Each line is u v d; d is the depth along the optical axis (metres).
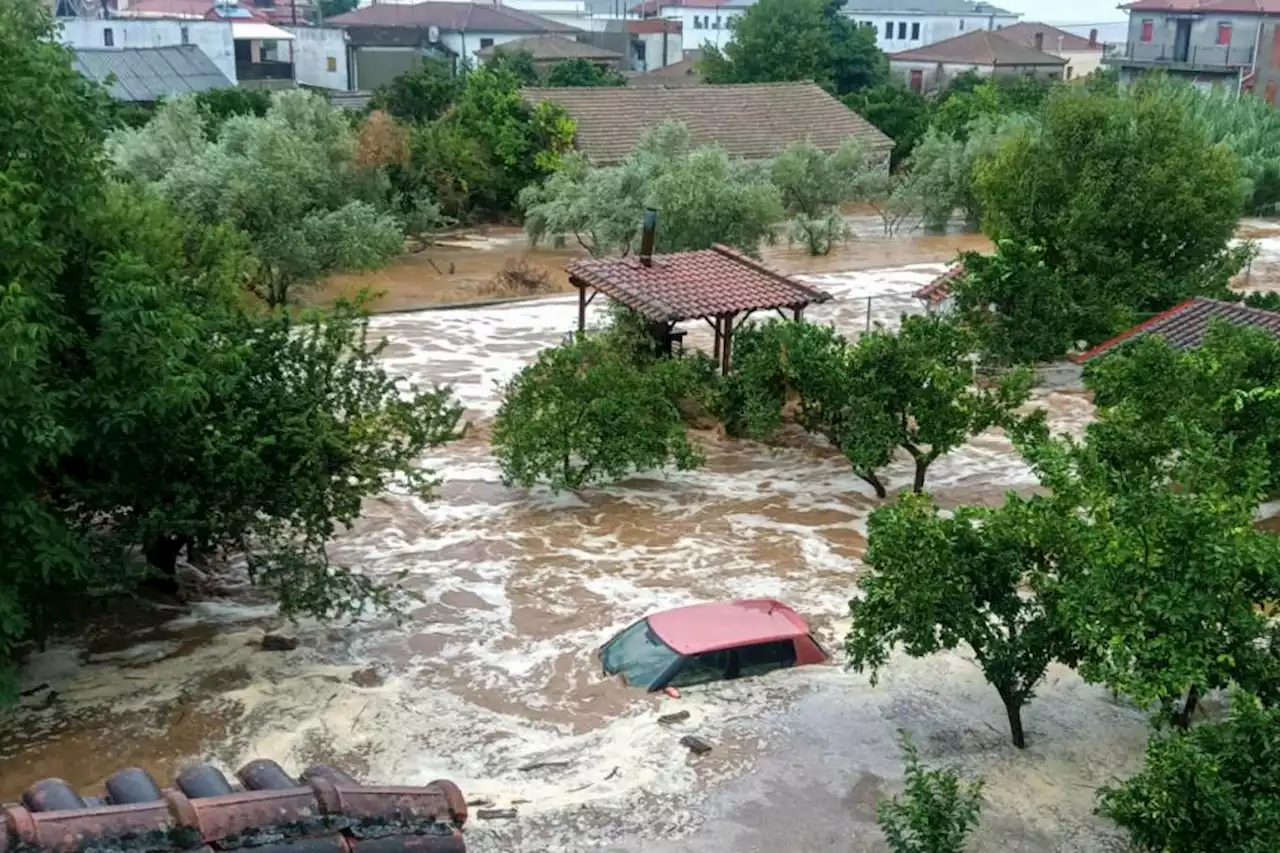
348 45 88.88
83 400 14.17
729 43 84.06
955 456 25.39
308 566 16.14
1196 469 13.20
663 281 27.09
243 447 15.42
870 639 13.16
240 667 15.81
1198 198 32.94
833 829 12.34
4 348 11.83
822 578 19.00
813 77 79.12
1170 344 26.67
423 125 55.47
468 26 99.94
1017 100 72.38
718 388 25.72
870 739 14.01
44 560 13.35
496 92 55.31
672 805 12.69
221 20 75.94
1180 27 78.19
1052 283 30.55
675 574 19.12
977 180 36.34
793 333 23.44
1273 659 11.10
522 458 22.28
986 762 13.53
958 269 34.19
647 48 112.06
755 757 13.58
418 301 40.97
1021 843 12.08
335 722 14.42
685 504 22.30
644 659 15.48
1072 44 110.12
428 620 17.41
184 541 17.28
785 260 49.25
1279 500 22.14
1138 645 10.70
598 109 57.50
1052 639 13.03
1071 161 34.03
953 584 13.02
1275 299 30.11
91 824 5.95
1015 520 13.04
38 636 15.30
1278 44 74.75
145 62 63.69
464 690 15.35
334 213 40.72
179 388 14.05
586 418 22.42
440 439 17.42
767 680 15.33
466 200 54.06
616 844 12.05
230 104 54.62
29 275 13.27
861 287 42.81
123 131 43.59
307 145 42.31
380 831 6.65
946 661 15.91
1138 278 32.44
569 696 15.11
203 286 18.47
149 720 14.45
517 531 20.89
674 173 44.50
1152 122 33.59
